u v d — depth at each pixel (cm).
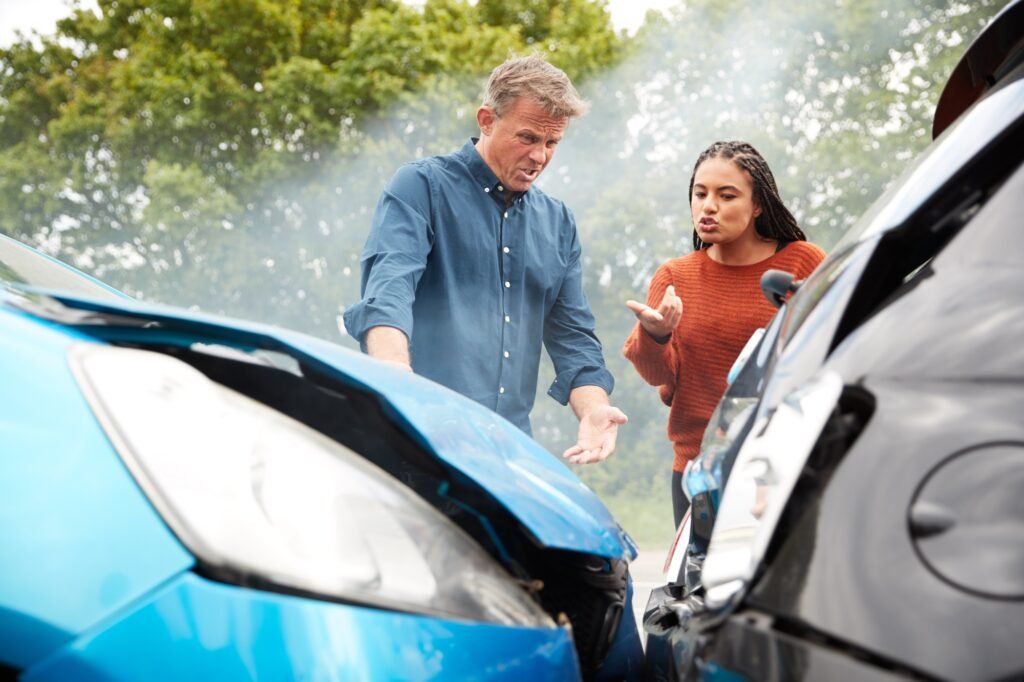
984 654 94
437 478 144
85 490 113
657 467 1977
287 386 148
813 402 112
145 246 2377
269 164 2192
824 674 98
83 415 118
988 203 122
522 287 267
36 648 106
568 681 130
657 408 2016
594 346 279
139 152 2389
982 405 105
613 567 157
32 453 114
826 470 106
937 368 110
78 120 2397
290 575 113
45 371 121
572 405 275
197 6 2388
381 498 128
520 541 147
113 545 110
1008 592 96
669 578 210
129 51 2578
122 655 105
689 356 289
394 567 121
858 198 2017
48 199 2372
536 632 129
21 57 2608
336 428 149
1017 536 98
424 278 262
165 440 119
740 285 287
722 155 285
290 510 119
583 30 2316
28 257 235
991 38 148
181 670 105
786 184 2030
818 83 2172
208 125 2323
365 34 2227
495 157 262
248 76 2408
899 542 100
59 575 108
